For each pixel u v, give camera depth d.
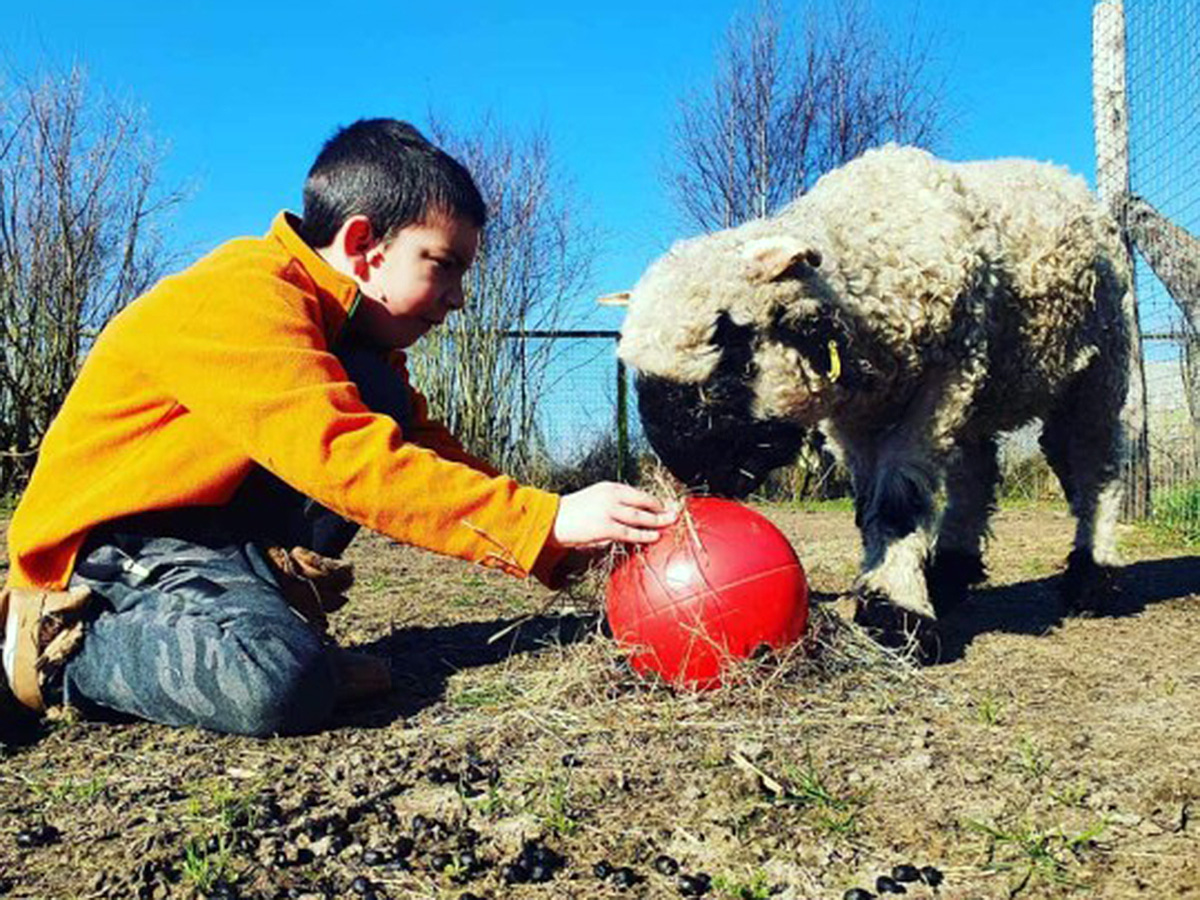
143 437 3.17
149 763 3.00
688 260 4.07
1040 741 3.10
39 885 2.28
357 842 2.46
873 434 4.63
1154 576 6.40
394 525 2.99
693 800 2.66
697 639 3.34
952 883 2.23
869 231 4.29
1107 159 9.45
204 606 3.14
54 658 3.20
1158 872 2.27
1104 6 9.47
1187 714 3.38
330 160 3.38
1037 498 13.30
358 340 3.53
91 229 11.76
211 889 2.23
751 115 16.62
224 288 3.09
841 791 2.72
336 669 3.48
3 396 11.60
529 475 13.45
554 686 3.56
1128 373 5.36
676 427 4.00
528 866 2.31
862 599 4.18
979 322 4.38
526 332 13.43
